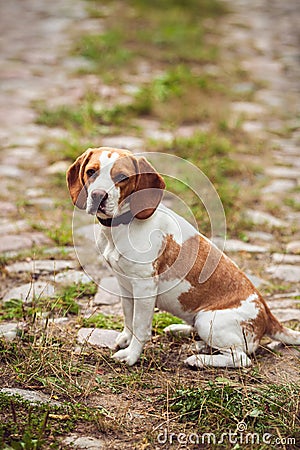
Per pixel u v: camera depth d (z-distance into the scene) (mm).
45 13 21062
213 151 10945
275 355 5621
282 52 18000
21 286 6867
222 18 21578
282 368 5477
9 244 7836
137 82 14742
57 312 6328
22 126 12039
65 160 10570
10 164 10359
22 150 10945
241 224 8695
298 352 5738
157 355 5590
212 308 5402
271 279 7414
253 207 9344
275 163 10945
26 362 5207
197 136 11320
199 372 5312
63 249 7680
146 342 5555
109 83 14555
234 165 10453
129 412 4793
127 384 5121
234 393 4941
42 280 7020
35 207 8945
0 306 6430
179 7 21750
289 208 9422
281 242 8391
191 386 5086
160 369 5312
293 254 8062
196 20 20781
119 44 17484
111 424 4590
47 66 15781
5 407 4684
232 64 16516
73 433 4512
